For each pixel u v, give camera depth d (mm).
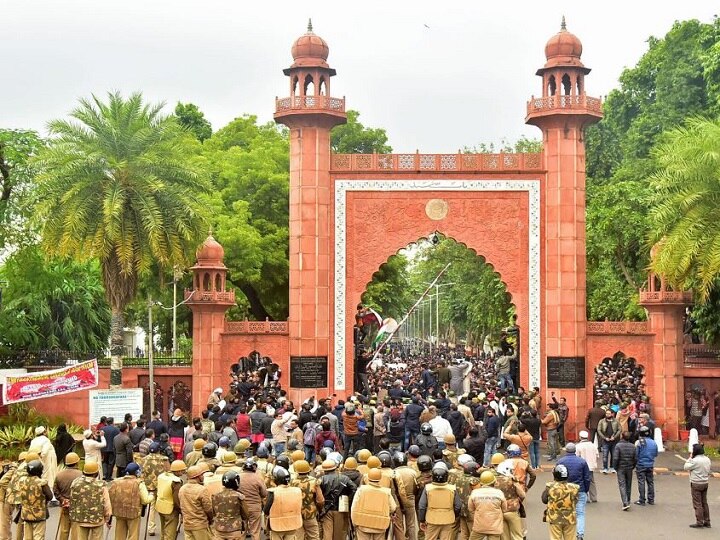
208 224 24438
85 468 11859
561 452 23000
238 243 32938
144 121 24141
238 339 26453
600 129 45688
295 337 25953
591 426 20938
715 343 26453
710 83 35625
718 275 23797
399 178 26344
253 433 19203
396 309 48469
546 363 25859
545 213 26078
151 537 14430
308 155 26094
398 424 19734
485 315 49656
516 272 26141
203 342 26281
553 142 26000
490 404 21438
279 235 35281
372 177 26328
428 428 15758
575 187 25891
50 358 27984
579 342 25609
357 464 13336
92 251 22625
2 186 28062
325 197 26219
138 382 26688
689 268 22469
